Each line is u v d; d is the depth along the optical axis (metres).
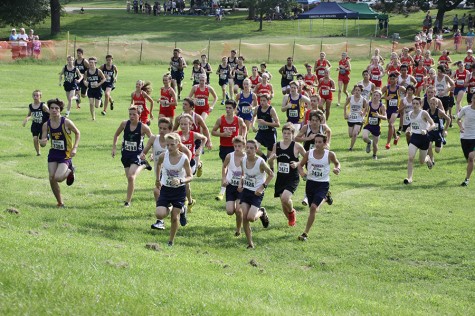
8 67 47.34
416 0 78.19
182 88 39.69
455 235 14.77
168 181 13.29
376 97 22.34
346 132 27.92
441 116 21.22
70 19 81.56
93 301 7.94
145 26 79.94
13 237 11.20
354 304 10.09
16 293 7.85
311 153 14.51
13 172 19.53
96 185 18.34
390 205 17.20
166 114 24.52
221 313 8.17
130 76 45.84
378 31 75.75
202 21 83.62
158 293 8.66
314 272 12.69
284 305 9.30
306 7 88.19
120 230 14.42
